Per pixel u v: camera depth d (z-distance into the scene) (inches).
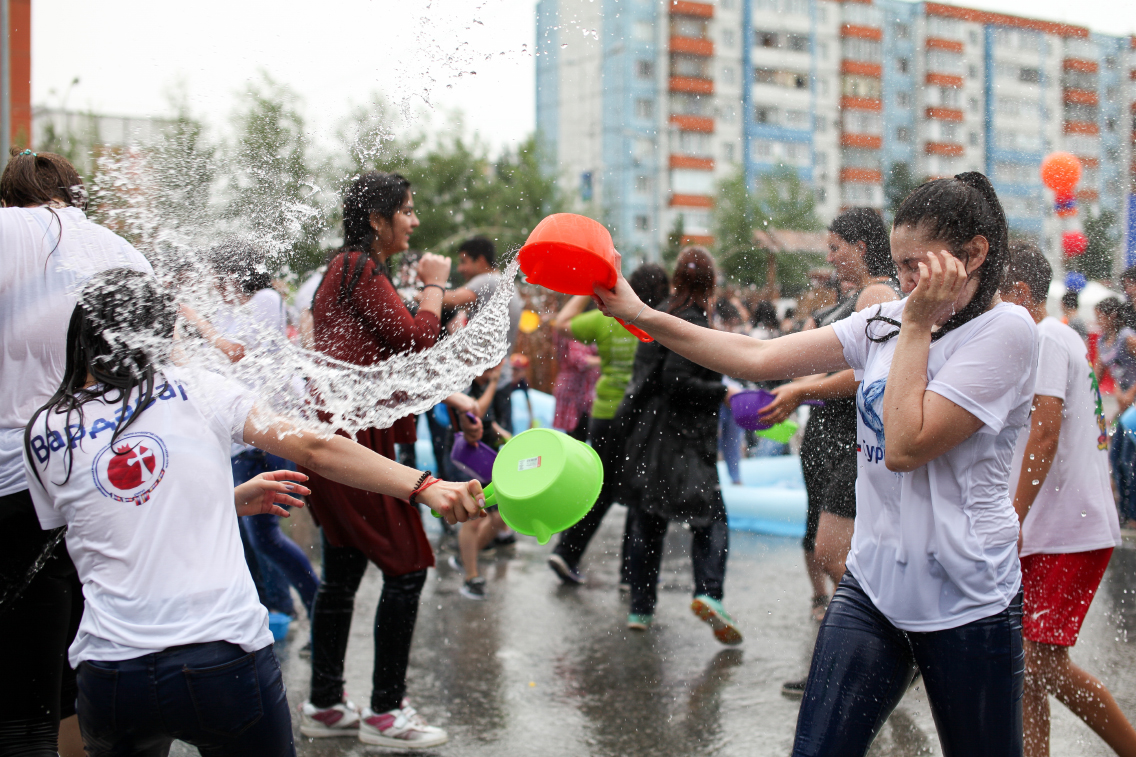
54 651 80.8
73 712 87.2
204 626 60.7
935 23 1277.1
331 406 81.5
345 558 111.7
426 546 111.0
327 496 106.3
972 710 64.0
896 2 1365.7
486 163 588.4
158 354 66.4
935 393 62.4
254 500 73.9
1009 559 64.8
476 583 175.8
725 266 514.0
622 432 157.1
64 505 62.5
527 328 235.3
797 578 183.3
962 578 63.5
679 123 1380.4
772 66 1421.0
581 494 66.6
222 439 66.9
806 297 227.0
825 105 1425.9
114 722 60.4
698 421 148.8
